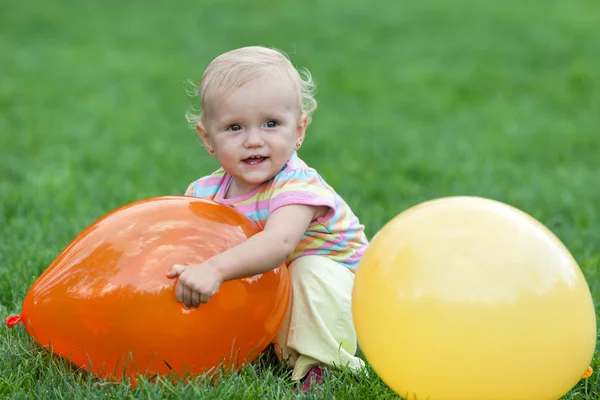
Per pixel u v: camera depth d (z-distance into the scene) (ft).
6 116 28.63
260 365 10.54
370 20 46.93
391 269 8.14
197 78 35.24
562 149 25.35
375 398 9.37
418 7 50.57
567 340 7.87
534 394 7.95
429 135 27.02
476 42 41.88
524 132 27.48
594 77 35.53
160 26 45.65
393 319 8.01
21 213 17.83
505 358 7.70
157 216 9.48
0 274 13.34
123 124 28.07
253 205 10.45
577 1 52.54
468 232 8.03
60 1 51.26
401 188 20.47
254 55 10.37
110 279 9.06
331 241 10.57
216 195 10.94
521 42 41.96
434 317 7.77
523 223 8.21
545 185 20.89
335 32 44.16
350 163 23.20
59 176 21.34
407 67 37.35
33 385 9.57
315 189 10.17
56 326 9.25
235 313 9.33
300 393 9.39
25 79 34.24
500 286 7.71
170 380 9.36
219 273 8.96
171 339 9.11
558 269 7.97
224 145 10.13
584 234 16.80
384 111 30.58
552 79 35.47
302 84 11.03
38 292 9.43
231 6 50.96
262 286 9.54
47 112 29.40
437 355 7.80
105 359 9.25
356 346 10.62
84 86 33.45
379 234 8.71
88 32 44.09
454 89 33.83
